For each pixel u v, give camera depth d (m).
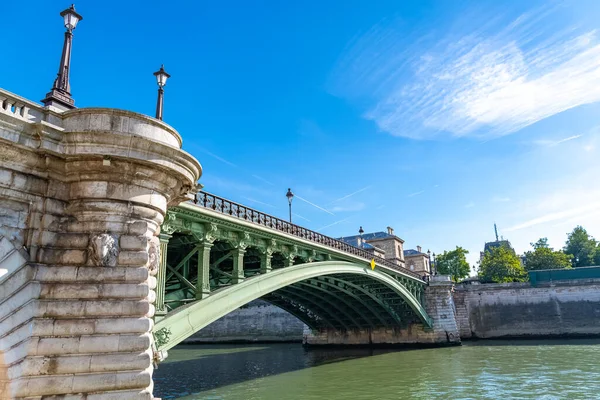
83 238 10.48
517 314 65.94
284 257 26.69
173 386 30.02
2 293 9.34
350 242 84.44
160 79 15.43
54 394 9.38
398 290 46.50
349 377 33.06
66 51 12.55
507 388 26.55
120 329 10.20
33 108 10.40
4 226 9.70
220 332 78.88
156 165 10.96
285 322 75.19
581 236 90.81
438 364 38.78
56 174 10.51
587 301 62.53
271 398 25.41
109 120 10.82
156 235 12.00
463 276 86.38
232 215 21.33
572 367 33.56
